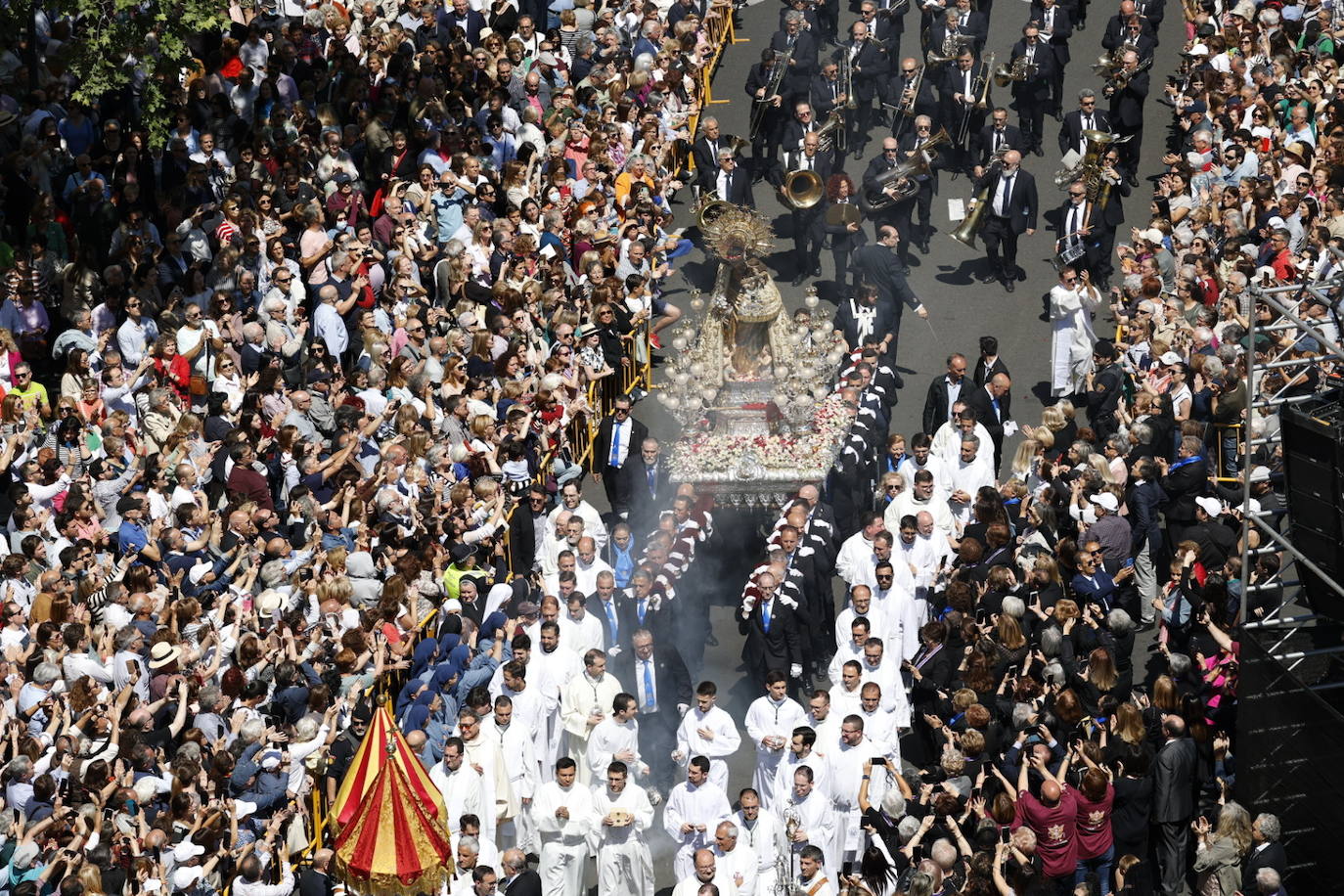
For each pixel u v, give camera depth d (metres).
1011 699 33.50
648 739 35.59
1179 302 43.28
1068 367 45.00
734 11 62.28
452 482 38.69
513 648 34.16
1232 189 46.62
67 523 36.88
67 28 47.81
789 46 53.44
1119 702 33.12
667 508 41.16
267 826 31.48
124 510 36.66
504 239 45.12
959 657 34.69
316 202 45.22
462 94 50.16
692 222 52.09
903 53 58.66
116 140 46.66
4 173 45.81
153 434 39.34
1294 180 47.88
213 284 43.44
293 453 38.25
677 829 32.31
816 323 42.91
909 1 61.00
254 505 36.53
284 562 35.53
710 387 40.94
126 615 34.00
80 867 29.52
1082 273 45.75
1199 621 34.75
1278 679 32.47
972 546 36.16
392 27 51.84
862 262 45.09
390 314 43.16
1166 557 38.72
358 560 35.78
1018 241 51.34
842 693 33.75
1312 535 33.12
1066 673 33.84
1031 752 31.70
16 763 31.03
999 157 48.84
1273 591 34.75
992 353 41.66
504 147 49.22
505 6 54.50
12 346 40.41
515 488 39.34
